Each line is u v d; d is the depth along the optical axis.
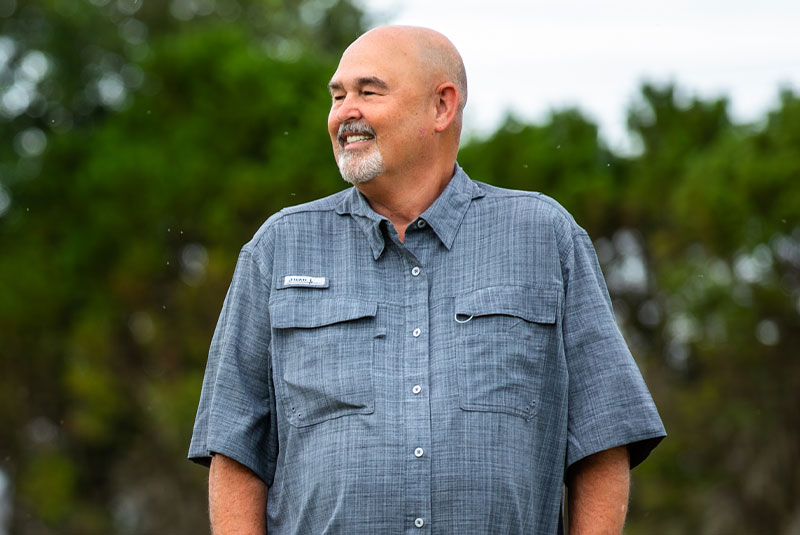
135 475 30.19
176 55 34.25
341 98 4.62
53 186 34.38
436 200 4.54
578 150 32.16
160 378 31.06
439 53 4.62
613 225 30.95
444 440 4.24
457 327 4.36
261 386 4.58
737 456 27.67
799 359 27.94
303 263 4.55
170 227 32.28
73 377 30.69
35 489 31.17
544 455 4.34
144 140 34.03
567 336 4.45
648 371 28.66
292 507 4.39
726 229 28.69
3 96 37.69
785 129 29.11
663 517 27.52
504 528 4.21
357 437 4.27
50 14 37.72
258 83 33.50
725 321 28.36
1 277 33.06
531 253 4.45
